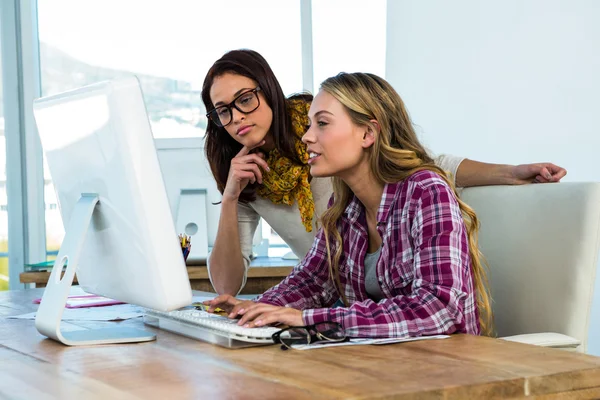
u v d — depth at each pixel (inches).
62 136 57.0
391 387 37.1
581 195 62.3
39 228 146.7
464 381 38.1
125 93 48.6
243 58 81.0
